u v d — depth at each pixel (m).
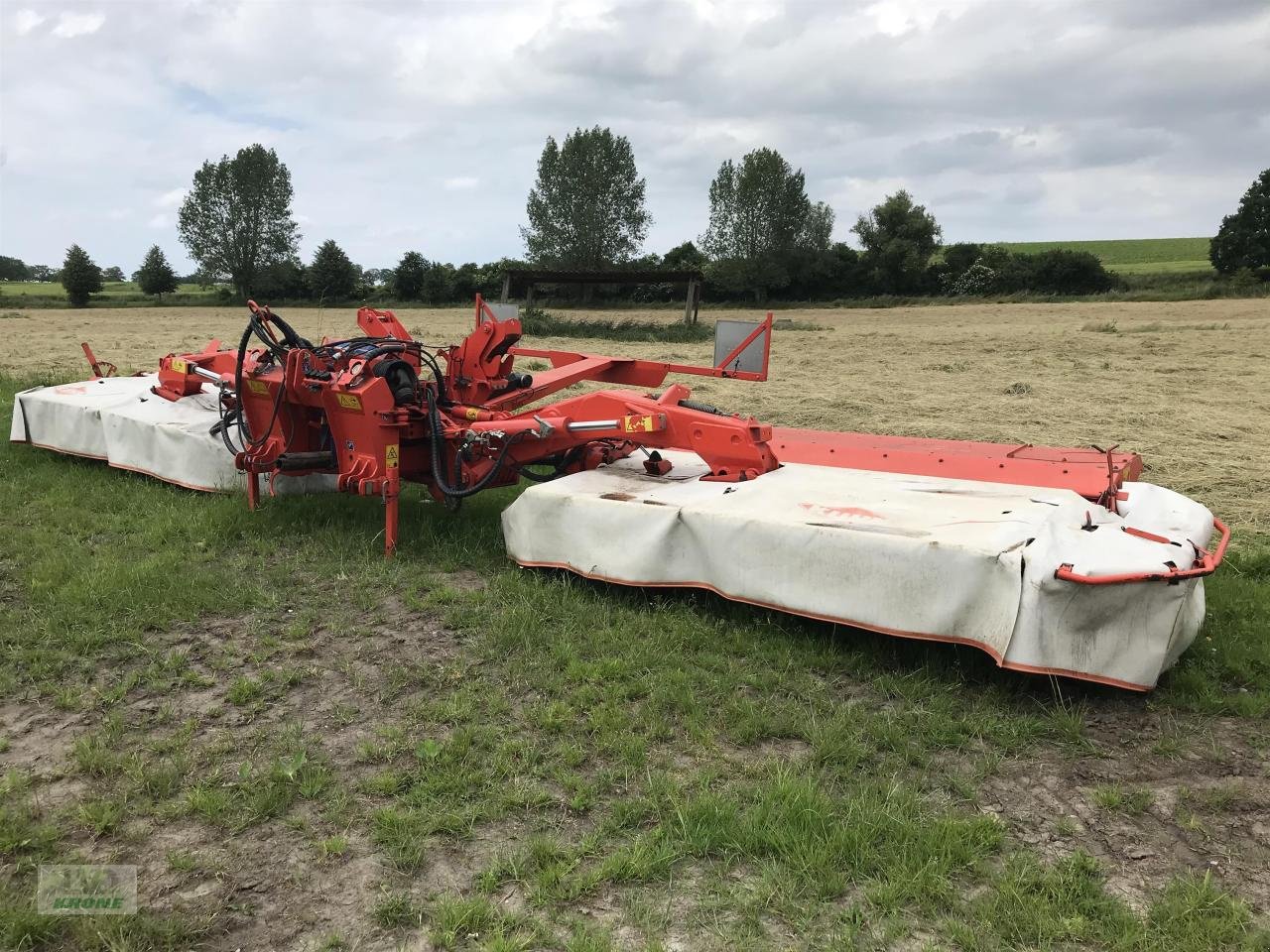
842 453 6.27
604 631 4.63
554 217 63.00
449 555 5.82
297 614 4.93
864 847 2.90
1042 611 3.71
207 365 7.82
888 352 22.77
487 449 5.84
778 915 2.67
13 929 2.54
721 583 4.62
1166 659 3.88
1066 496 4.73
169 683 4.08
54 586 5.11
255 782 3.31
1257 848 3.03
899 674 4.20
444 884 2.81
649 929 2.59
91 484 7.41
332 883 2.81
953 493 4.93
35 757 3.49
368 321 6.99
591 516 5.05
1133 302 47.59
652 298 57.34
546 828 3.08
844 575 4.21
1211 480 8.52
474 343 6.82
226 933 2.60
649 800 3.20
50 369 17.33
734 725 3.78
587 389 15.13
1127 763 3.54
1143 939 2.57
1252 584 5.43
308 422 6.51
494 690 4.07
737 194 62.00
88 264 61.41
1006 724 3.79
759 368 6.47
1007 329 30.38
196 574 5.34
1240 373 17.28
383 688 4.09
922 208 65.88
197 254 71.12
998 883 2.80
